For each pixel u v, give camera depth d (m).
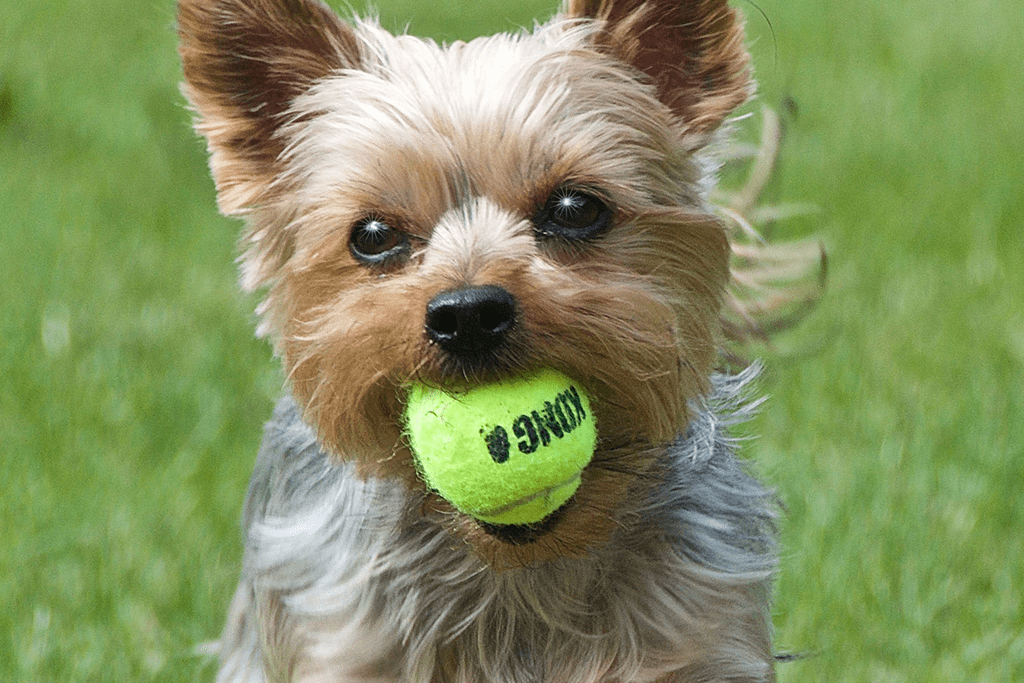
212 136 6.65
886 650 8.05
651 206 6.04
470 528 5.70
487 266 5.55
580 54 6.25
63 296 13.14
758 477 7.46
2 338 11.99
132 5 27.41
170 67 22.36
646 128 6.20
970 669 7.82
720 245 6.26
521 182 5.89
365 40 6.64
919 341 11.55
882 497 9.20
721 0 6.41
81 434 10.30
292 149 6.41
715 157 6.82
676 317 5.99
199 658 8.28
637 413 5.79
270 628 7.03
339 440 5.98
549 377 5.52
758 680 6.46
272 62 6.62
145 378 11.18
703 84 6.55
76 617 8.37
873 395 10.65
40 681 7.89
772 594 7.15
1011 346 11.42
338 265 6.04
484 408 5.41
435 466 5.50
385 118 6.00
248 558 7.61
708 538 6.48
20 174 17.20
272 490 7.30
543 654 6.40
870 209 15.10
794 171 16.22
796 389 10.75
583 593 6.28
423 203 5.90
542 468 5.41
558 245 5.90
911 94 19.64
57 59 22.94
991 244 13.87
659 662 6.30
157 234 15.00
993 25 24.22
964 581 8.45
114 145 18.44
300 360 6.12
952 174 16.23
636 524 6.29
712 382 6.73
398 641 6.46
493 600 6.35
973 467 9.57
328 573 6.59
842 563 8.56
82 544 8.98
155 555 8.91
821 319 11.93
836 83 20.25
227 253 14.40
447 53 6.41
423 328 5.45
